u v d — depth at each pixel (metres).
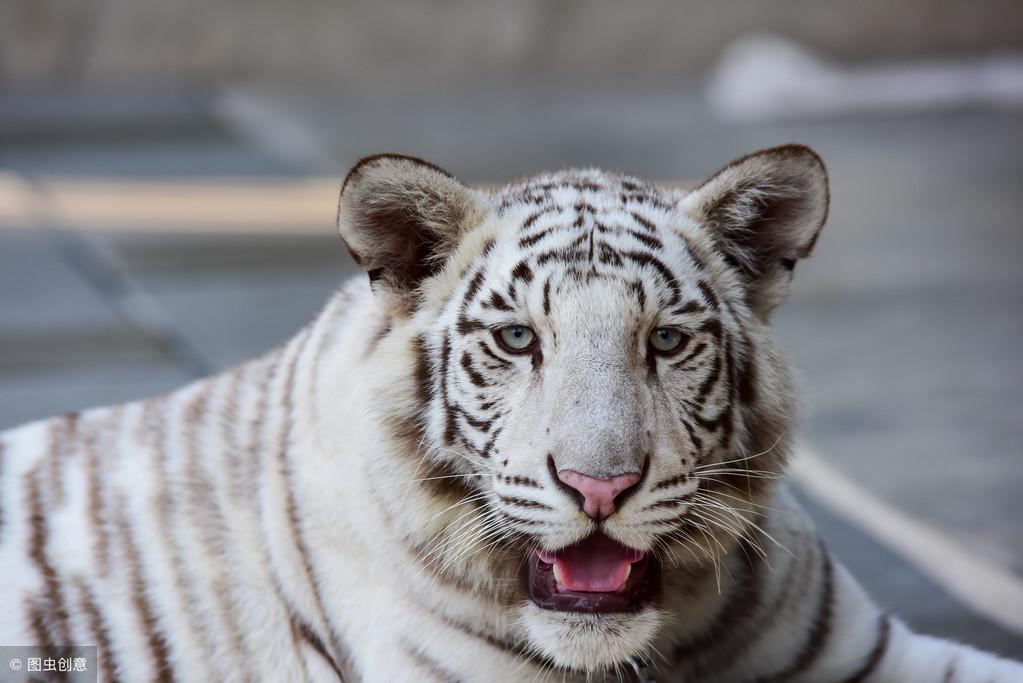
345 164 24.88
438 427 6.87
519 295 6.70
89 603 7.46
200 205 21.67
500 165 24.61
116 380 13.97
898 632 7.99
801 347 16.27
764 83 31.05
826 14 35.00
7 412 12.97
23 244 19.39
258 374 7.82
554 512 6.48
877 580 10.48
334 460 7.11
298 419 7.35
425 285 7.04
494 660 6.95
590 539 6.69
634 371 6.61
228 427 7.65
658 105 31.42
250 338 15.48
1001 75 33.03
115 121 28.27
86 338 15.43
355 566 7.09
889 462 12.87
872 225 21.97
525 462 6.54
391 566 6.98
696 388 6.75
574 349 6.56
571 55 35.28
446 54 34.91
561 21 35.19
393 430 6.93
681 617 7.29
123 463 7.77
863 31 35.00
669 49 35.34
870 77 32.91
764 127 29.12
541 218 6.93
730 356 6.94
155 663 7.39
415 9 34.53
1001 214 22.50
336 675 7.24
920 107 31.22
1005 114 30.55
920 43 35.09
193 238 19.84
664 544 6.98
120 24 33.12
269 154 25.55
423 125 28.72
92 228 20.22
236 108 30.14
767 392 7.13
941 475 12.53
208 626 7.38
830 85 31.56
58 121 28.16
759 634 7.55
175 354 14.94
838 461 12.90
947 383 14.98
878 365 15.61
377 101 31.39
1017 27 35.06
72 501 7.73
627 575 6.67
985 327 16.95
